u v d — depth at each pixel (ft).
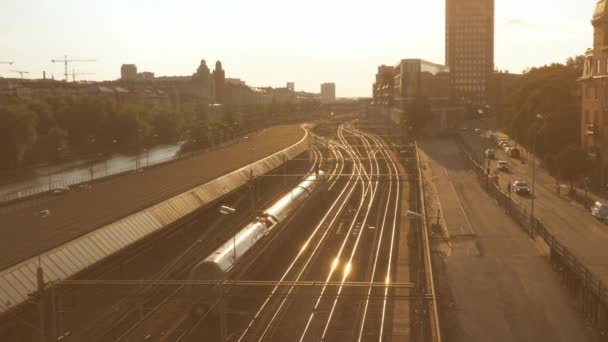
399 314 146.30
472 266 173.27
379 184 355.36
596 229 213.46
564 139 331.16
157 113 602.03
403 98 614.34
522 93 426.10
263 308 148.05
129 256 183.73
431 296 111.55
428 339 126.72
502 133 579.48
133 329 133.69
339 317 145.38
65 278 148.66
